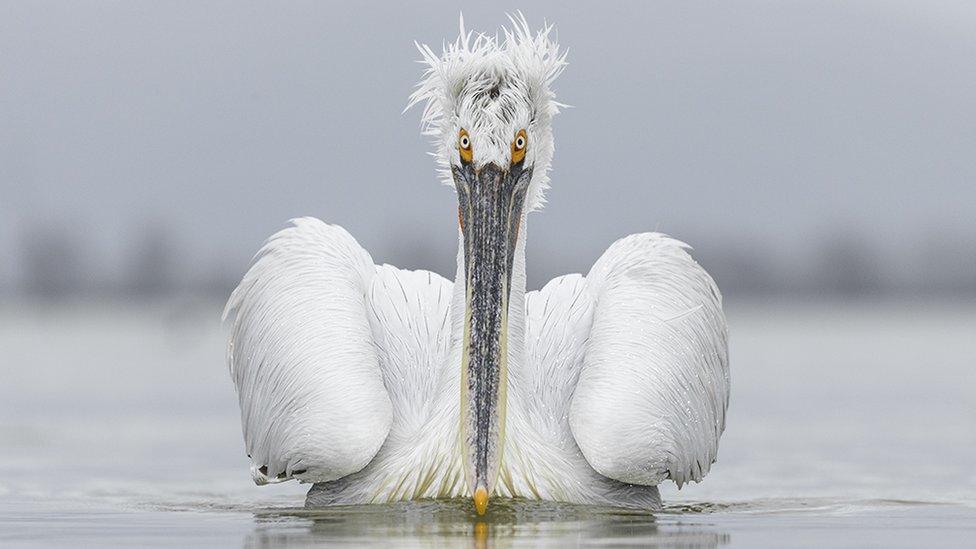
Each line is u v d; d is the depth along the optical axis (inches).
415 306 589.9
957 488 637.3
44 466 725.9
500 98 494.0
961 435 868.0
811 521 506.9
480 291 483.5
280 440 537.0
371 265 608.1
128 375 1337.4
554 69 532.7
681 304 578.9
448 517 486.3
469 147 494.0
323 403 522.3
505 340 482.0
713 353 593.9
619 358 539.5
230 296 602.5
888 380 1300.4
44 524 500.4
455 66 505.4
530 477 513.0
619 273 589.6
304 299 563.5
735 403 1081.4
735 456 777.6
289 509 533.6
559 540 439.2
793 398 1119.6
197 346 1868.8
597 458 513.0
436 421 518.6
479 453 470.9
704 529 476.4
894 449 800.9
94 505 575.2
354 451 511.5
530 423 532.7
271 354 557.6
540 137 530.9
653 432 522.0
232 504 581.0
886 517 522.3
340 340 542.6
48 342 1975.9
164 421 945.5
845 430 898.7
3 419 950.4
